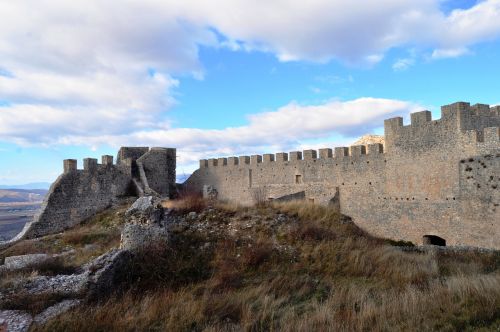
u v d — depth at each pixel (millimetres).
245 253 16797
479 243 23062
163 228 16891
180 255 16344
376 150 30641
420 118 27109
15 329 9578
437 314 9758
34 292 12016
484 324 8922
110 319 10367
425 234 26578
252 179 41469
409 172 27828
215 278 14586
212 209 21656
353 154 32469
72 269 17391
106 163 38781
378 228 30188
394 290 12727
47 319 10188
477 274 14266
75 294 12008
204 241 18047
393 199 29062
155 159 44062
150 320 10695
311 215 22438
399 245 25031
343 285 13859
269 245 17766
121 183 39812
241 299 12320
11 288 12320
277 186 38812
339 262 16562
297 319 10453
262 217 20625
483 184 22922
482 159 23016
